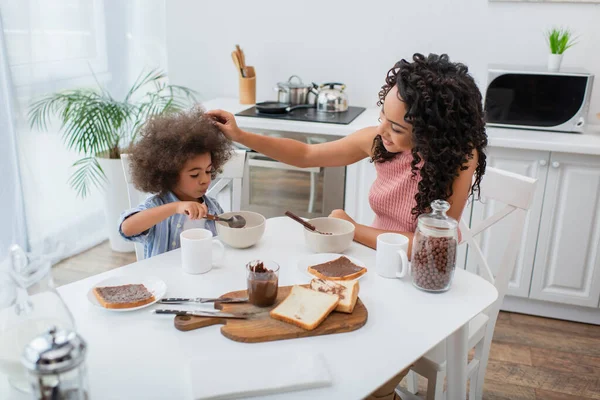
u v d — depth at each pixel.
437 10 2.84
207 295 1.22
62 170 2.93
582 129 2.47
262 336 1.05
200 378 0.93
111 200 3.01
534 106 2.51
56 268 2.92
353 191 2.66
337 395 0.92
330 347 1.05
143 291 1.21
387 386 1.39
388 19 2.93
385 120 1.44
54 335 0.74
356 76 3.07
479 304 1.22
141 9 3.25
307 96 3.01
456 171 1.45
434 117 1.37
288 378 0.94
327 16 3.02
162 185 1.57
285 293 1.21
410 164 1.60
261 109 2.81
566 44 2.67
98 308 1.16
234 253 1.45
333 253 1.44
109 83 3.15
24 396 0.89
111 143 2.88
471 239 1.78
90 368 0.97
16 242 2.66
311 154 1.79
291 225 1.67
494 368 2.23
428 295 1.25
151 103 3.03
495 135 2.46
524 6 2.71
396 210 1.66
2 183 2.56
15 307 0.88
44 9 2.66
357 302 1.19
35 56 2.64
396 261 1.31
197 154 1.54
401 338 1.08
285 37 3.12
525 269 2.57
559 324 2.59
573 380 2.17
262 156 2.71
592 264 2.47
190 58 3.33
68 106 2.75
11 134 2.55
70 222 3.04
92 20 2.96
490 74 2.52
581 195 2.39
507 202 1.69
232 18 3.18
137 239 1.56
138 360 0.99
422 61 1.40
